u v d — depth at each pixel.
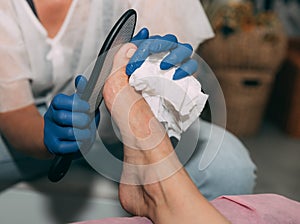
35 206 0.91
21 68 0.83
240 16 1.81
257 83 1.88
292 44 2.10
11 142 0.83
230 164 0.86
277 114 2.12
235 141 0.94
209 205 0.62
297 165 1.74
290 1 2.14
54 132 0.66
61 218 0.91
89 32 0.89
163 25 0.93
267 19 1.83
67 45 0.90
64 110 0.64
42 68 0.87
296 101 1.92
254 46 1.79
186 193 0.62
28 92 0.83
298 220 0.64
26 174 0.92
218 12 1.83
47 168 0.93
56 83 0.92
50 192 0.89
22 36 0.84
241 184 0.87
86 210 0.90
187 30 0.95
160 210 0.62
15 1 0.82
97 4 0.88
